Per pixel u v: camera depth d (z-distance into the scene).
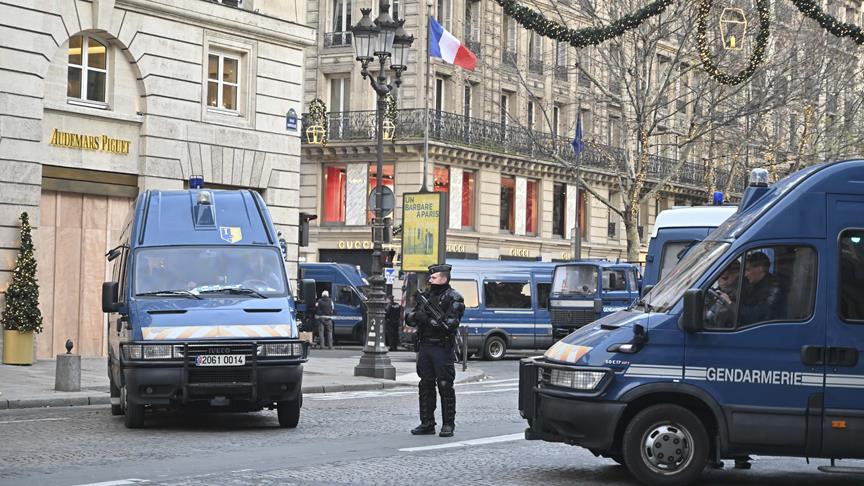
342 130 70.56
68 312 37.44
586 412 14.41
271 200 44.31
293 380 20.05
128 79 39.16
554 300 51.19
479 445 18.36
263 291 21.14
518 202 75.62
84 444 18.00
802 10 28.55
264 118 43.97
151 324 19.89
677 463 14.32
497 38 74.62
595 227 82.31
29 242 34.78
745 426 14.29
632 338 14.45
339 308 59.44
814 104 63.34
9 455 16.64
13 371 31.81
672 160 85.00
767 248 14.55
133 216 22.33
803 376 14.32
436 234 37.19
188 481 14.27
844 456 14.32
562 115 79.69
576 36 28.33
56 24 36.50
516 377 38.78
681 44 52.59
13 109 35.12
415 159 69.12
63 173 37.12
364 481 14.56
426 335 19.48
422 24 69.50
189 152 40.94
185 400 19.58
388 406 25.41
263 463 15.97
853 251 14.48
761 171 15.51
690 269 15.05
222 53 42.75
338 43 71.75
